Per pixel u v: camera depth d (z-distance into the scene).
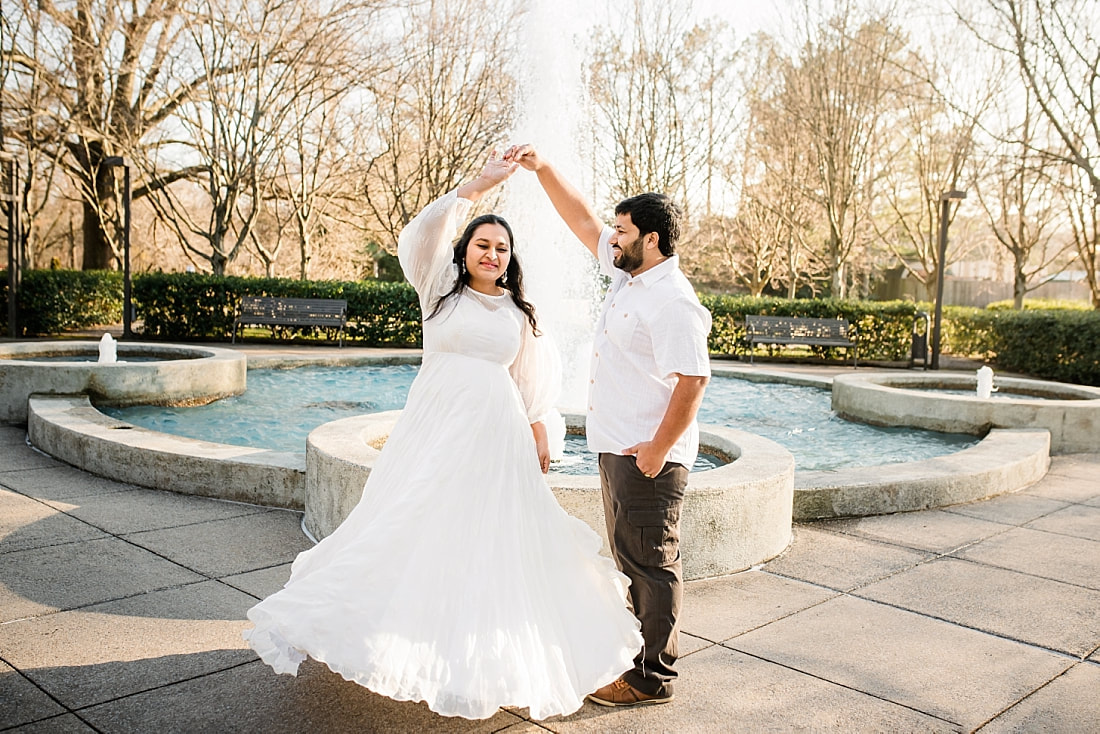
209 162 20.05
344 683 2.85
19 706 2.61
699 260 30.20
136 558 4.11
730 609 3.68
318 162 21.50
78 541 4.34
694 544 4.03
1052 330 15.17
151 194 20.92
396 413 5.92
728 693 2.89
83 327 18.39
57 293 17.44
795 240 26.83
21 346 9.74
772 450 5.03
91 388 7.92
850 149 21.80
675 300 2.63
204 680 2.84
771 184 26.19
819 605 3.76
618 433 2.74
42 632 3.19
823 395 10.66
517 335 2.94
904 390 8.77
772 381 11.62
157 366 8.29
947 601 3.85
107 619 3.34
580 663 2.62
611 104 22.91
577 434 6.42
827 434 8.19
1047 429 7.65
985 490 5.86
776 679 3.00
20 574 3.82
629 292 2.78
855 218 22.47
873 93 21.28
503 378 2.87
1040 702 2.88
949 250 29.36
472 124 21.91
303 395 9.52
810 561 4.39
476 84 21.42
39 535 4.42
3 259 28.94
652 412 2.73
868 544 4.72
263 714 2.62
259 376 10.90
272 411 8.41
